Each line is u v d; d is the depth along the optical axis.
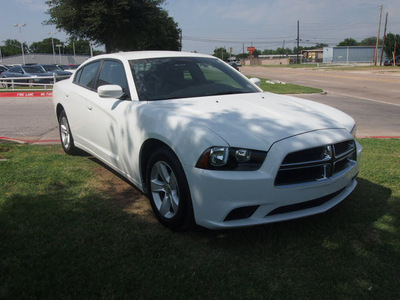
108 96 3.67
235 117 3.13
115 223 3.33
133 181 3.72
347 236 3.11
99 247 2.90
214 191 2.72
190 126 2.92
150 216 3.50
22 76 21.16
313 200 2.96
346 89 20.08
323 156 2.90
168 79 4.01
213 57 4.84
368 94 17.28
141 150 3.44
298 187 2.79
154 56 4.33
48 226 3.22
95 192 4.05
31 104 13.05
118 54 4.54
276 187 2.73
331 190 3.00
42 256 2.75
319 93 17.39
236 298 2.34
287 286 2.47
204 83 4.13
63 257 2.74
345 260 2.76
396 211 3.57
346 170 3.16
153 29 29.23
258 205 2.75
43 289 2.37
